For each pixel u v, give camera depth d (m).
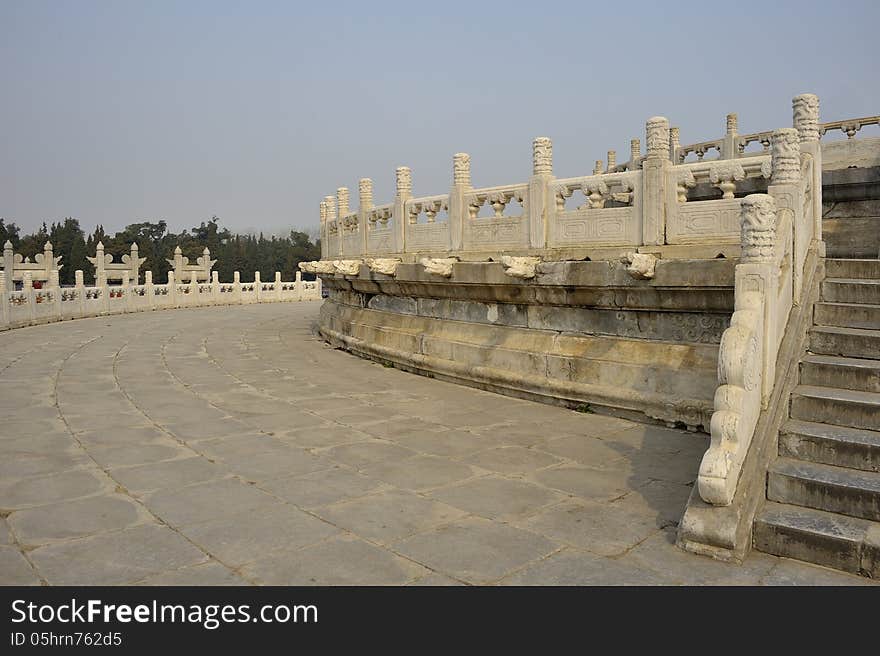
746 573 4.26
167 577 4.23
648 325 8.57
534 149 9.87
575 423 8.23
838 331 6.47
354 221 15.61
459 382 10.93
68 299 24.56
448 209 11.53
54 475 6.25
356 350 14.36
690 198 13.97
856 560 4.23
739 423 4.78
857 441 5.02
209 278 51.97
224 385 10.97
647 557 4.49
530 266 9.37
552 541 4.74
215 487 5.92
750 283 5.48
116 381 11.34
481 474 6.26
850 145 13.30
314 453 6.99
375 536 4.84
